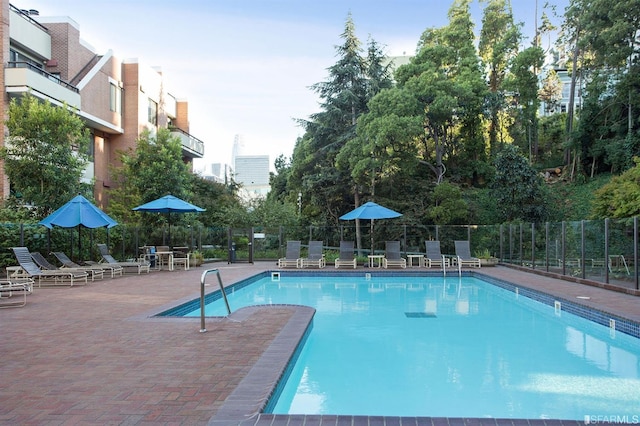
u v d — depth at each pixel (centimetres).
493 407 452
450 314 968
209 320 704
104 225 1284
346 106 2380
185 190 2022
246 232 2044
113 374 438
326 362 616
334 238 2162
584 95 2800
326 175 2308
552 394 489
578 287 1138
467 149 2733
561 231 1384
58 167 1490
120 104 2495
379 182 2277
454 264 1848
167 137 2025
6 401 368
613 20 2294
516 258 1748
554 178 2786
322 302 1125
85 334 611
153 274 1491
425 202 2314
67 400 370
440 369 584
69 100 1970
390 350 677
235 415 335
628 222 1054
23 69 1709
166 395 380
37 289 1101
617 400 470
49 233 1361
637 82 2341
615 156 2433
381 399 478
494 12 3134
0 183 1681
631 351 668
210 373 440
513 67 2780
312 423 324
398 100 2041
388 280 1592
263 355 497
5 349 533
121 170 2216
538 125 3139
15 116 1450
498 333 792
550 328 834
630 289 998
